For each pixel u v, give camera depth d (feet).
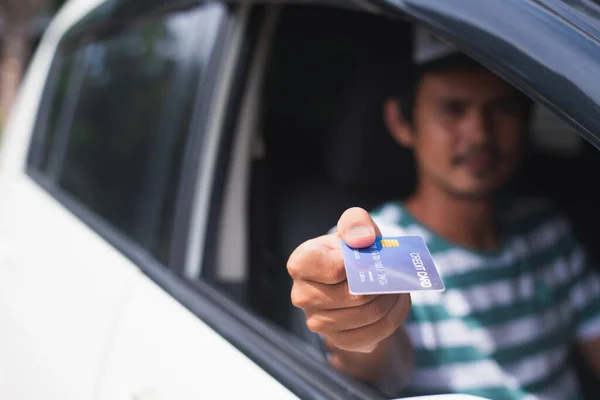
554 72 2.87
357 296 3.00
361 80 6.34
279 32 5.99
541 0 3.05
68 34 8.65
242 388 3.66
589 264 5.79
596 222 7.32
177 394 3.88
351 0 4.23
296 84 6.42
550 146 7.73
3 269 6.70
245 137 5.54
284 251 6.12
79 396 4.56
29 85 9.36
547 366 5.18
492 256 5.25
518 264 5.32
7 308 6.18
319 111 6.64
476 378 4.86
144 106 6.23
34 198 7.38
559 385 5.24
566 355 5.41
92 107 7.36
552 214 5.72
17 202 7.61
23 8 25.46
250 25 5.31
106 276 5.17
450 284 5.07
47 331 5.37
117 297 4.89
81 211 6.51
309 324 3.15
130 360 4.36
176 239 5.09
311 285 3.04
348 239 2.94
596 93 2.77
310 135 6.59
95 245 5.70
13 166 8.47
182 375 3.96
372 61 6.33
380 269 2.83
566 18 2.98
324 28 6.19
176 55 5.90
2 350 5.90
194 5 5.79
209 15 5.53
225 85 5.28
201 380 3.85
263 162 6.04
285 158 6.39
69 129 7.77
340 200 6.41
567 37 2.91
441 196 5.22
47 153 8.16
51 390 4.89
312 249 2.97
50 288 5.72
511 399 4.92
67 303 5.36
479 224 5.26
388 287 2.75
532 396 5.04
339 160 6.44
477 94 5.15
